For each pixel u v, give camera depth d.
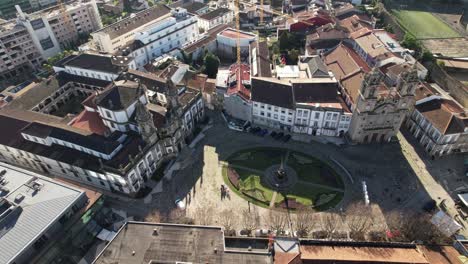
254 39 179.50
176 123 118.69
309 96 128.38
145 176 113.69
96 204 96.44
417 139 129.12
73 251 91.69
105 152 106.38
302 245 88.00
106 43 175.62
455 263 83.50
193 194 110.38
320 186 111.44
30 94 146.12
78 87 158.75
